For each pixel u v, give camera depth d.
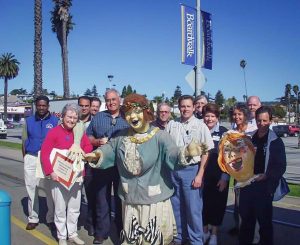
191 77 12.16
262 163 4.90
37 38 28.86
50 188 6.09
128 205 4.44
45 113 6.48
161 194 4.34
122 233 4.52
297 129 45.34
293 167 16.58
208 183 5.57
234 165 4.97
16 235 6.28
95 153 4.56
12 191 9.79
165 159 4.29
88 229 6.32
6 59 70.50
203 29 12.46
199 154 4.01
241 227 5.11
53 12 37.38
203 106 6.23
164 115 6.21
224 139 5.05
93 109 7.00
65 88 36.44
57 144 5.48
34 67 29.12
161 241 4.30
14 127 70.75
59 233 5.65
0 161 16.23
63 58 36.50
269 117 4.90
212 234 5.62
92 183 6.01
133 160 4.26
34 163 6.43
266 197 4.91
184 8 11.88
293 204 8.12
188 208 5.23
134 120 4.30
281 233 6.29
